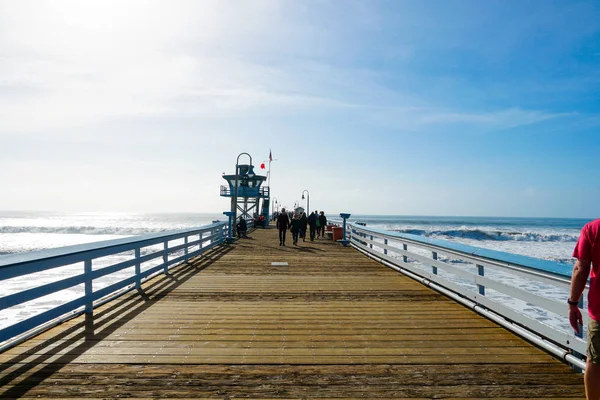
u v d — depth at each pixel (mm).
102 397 3578
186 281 9719
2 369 4188
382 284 9523
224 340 5258
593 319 2785
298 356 4684
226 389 3779
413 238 9969
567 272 4129
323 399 3605
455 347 5027
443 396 3686
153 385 3846
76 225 93250
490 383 3973
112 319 6215
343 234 21906
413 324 6086
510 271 5453
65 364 4344
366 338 5387
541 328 4879
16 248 33688
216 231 19719
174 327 5824
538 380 4047
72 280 5730
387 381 4000
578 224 138000
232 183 40406
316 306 7258
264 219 40562
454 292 7867
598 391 2736
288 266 12547
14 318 9320
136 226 87500
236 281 9789
